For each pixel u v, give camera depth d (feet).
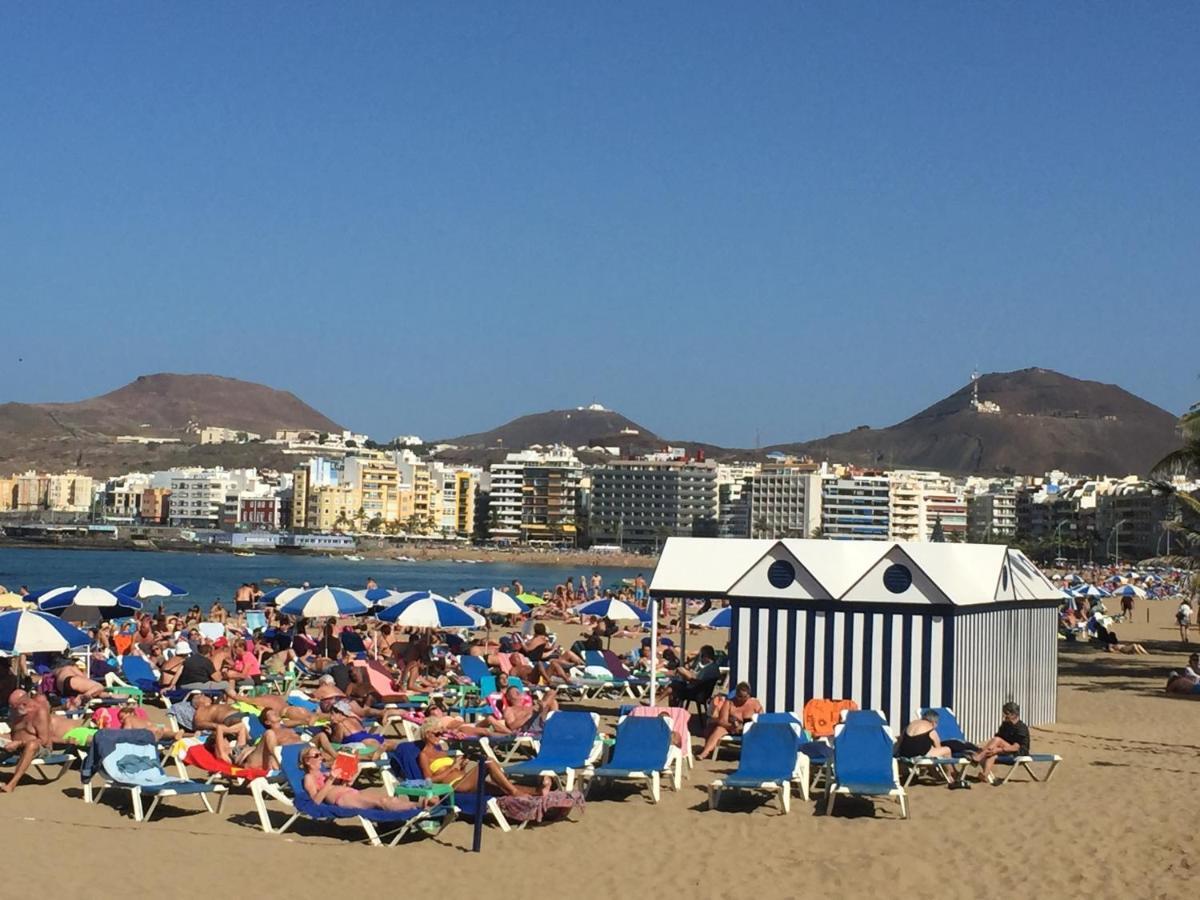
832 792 50.70
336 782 49.75
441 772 49.37
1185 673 103.04
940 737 60.49
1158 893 40.09
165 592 125.70
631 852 45.65
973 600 66.64
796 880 42.11
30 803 51.42
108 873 41.19
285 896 39.63
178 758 54.24
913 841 47.21
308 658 103.04
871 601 66.28
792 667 67.67
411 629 138.10
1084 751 68.80
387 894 40.19
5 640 66.33
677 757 55.67
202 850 44.88
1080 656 138.62
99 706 73.87
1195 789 57.26
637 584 246.27
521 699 70.23
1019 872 42.80
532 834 48.16
